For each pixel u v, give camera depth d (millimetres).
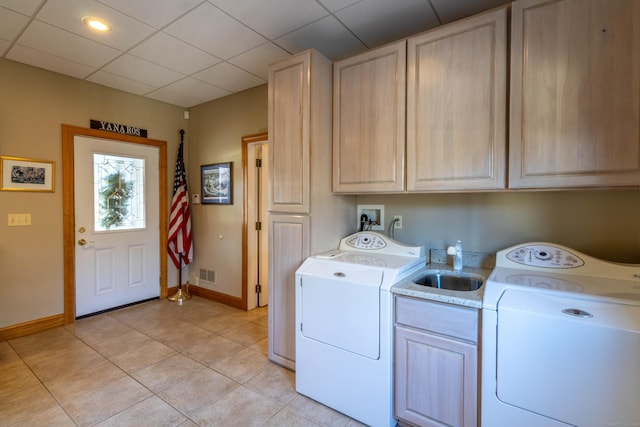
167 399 1952
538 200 1948
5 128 2703
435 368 1563
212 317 3314
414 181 1911
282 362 2348
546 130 1520
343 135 2221
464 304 1458
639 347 1098
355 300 1771
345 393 1821
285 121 2270
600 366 1155
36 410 1827
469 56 1723
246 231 3494
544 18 1516
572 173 1467
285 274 2307
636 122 1339
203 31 2266
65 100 3043
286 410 1870
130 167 3590
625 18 1352
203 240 3959
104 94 3314
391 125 1995
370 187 2090
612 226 1749
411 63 1911
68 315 3088
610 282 1507
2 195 2705
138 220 3676
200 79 3141
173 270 4039
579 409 1192
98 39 2377
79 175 3178
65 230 3062
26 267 2842
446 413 1539
